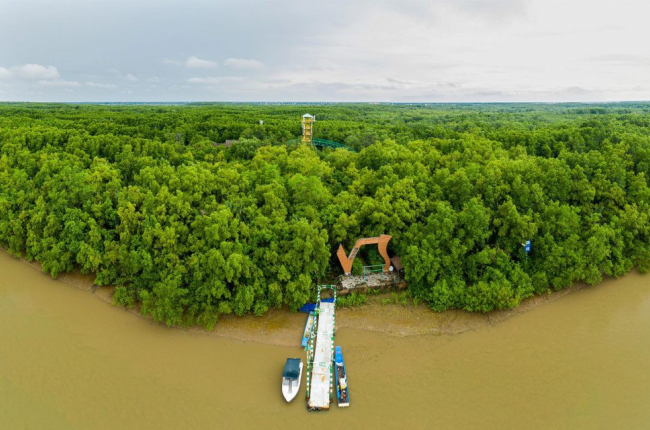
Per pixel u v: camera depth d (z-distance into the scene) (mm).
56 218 65812
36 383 46812
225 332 54844
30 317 58125
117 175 76000
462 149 96812
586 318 58938
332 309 58188
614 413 43625
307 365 48875
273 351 52094
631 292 64625
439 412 43469
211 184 67375
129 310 59406
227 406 43906
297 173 74375
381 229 64562
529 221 63500
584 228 67125
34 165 82625
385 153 86125
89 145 94938
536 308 60688
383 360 50750
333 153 98875
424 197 68375
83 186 67500
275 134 136000
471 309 57125
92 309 59844
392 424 41906
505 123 178625
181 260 57031
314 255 59000
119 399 44750
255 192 67875
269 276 58188
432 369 49469
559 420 42719
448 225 60312
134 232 61969
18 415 42844
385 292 62094
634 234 68375
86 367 49188
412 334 55312
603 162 76625
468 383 47438
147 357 50906
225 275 54375
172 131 137500
